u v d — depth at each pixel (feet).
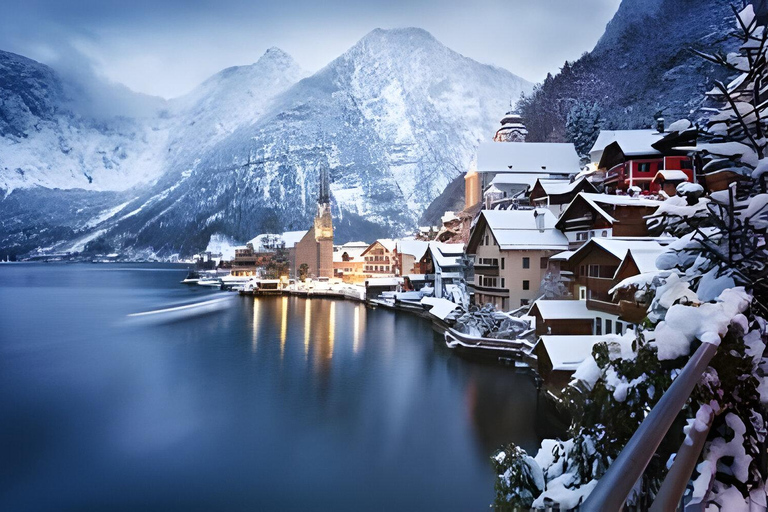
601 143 275.59
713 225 23.72
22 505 74.02
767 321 20.06
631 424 22.26
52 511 72.38
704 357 15.01
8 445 96.22
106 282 585.22
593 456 24.35
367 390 129.59
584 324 118.83
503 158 334.24
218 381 141.08
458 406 113.60
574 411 30.25
